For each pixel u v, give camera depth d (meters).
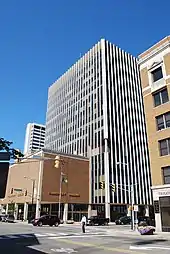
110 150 74.06
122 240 20.03
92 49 93.94
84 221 28.80
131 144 80.00
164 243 18.20
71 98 98.94
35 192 65.81
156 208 31.28
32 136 153.62
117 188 66.50
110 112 79.62
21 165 77.06
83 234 26.28
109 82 84.38
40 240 19.55
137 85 92.19
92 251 13.73
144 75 37.97
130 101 87.06
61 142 97.31
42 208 65.62
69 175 70.56
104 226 49.25
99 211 71.00
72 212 69.00
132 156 78.25
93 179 74.06
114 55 90.69
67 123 96.81
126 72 91.19
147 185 77.56
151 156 33.75
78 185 71.56
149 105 35.91
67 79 105.69
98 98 83.44
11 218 59.62
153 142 33.97
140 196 74.38
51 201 65.12
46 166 67.25
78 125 89.25
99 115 80.50
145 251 13.80
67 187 69.19
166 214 30.09
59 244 17.00
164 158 32.03
